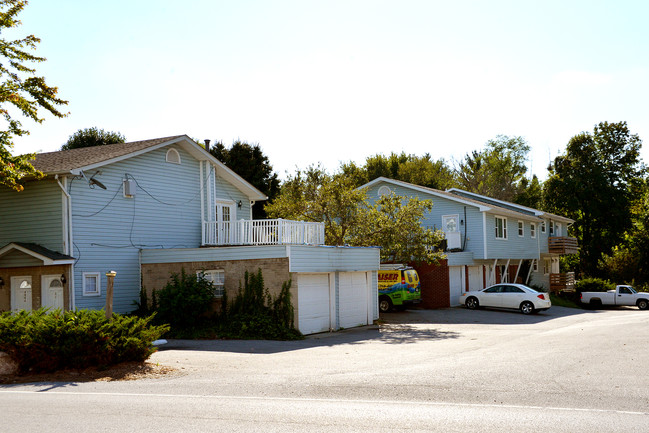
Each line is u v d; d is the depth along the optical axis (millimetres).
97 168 22000
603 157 60281
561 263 62156
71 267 20797
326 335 21406
